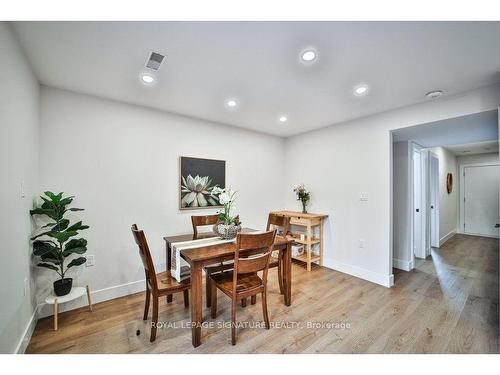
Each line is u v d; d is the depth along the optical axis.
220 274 2.23
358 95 2.40
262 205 4.01
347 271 3.29
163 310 2.28
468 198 6.07
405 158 3.47
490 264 3.70
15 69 1.49
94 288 2.42
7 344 1.38
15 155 1.51
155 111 2.82
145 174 2.74
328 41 1.52
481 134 3.07
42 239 2.12
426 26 1.37
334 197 3.49
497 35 1.43
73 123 2.30
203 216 2.84
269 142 4.10
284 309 2.29
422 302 2.44
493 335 1.87
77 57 1.72
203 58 1.74
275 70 1.91
